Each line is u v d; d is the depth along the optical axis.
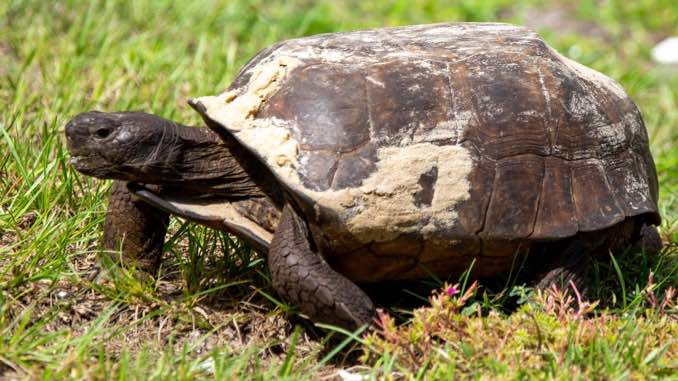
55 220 7.64
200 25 12.88
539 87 6.88
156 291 7.16
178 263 7.57
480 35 7.42
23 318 6.51
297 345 6.77
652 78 14.12
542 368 5.93
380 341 6.15
